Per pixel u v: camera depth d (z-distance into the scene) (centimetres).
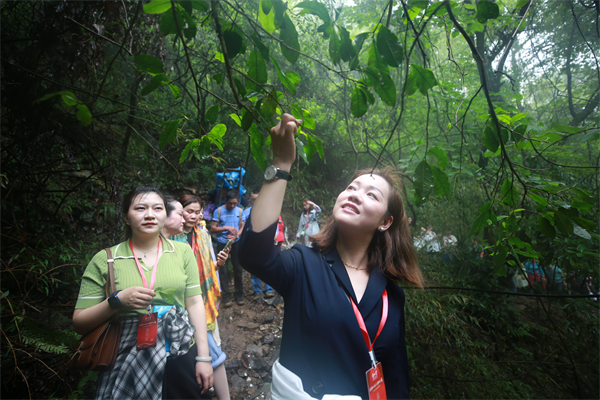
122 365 123
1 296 182
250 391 244
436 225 352
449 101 300
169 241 157
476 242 355
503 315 331
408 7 86
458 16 244
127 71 292
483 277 353
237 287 376
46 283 224
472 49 87
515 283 378
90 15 178
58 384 189
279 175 87
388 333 100
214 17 69
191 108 379
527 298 369
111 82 274
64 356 193
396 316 106
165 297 128
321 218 672
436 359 267
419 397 246
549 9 479
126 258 139
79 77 188
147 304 122
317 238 120
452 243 368
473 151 333
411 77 82
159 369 126
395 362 100
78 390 183
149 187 147
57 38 176
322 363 91
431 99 330
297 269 104
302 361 94
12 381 178
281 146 86
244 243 90
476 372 271
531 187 118
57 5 167
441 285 323
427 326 269
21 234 241
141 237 142
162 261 145
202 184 582
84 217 349
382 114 392
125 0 181
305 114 90
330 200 740
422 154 264
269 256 94
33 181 229
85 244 312
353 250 113
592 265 273
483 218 132
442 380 261
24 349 184
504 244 147
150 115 311
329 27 74
